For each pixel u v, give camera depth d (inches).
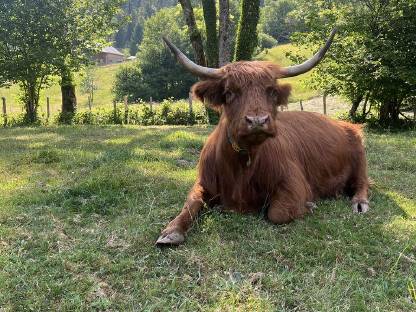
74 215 101.8
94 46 462.6
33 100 445.1
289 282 71.1
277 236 87.7
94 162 153.6
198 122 432.1
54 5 422.0
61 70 426.3
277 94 89.0
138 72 1005.2
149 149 185.5
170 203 109.9
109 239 87.8
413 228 92.6
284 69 92.7
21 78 416.8
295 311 63.9
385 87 336.8
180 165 155.3
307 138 113.7
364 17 343.0
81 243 85.7
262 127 79.5
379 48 333.4
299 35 385.1
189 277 72.9
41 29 415.8
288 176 98.1
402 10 328.8
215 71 90.5
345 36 354.6
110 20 464.8
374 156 168.1
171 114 434.6
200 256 79.4
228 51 414.9
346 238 86.4
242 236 87.7
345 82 358.9
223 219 93.9
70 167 150.3
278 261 77.9
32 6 415.2
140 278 73.0
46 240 86.4
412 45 336.2
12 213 101.8
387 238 87.4
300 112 123.8
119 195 114.3
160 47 1005.2
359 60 340.8
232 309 63.0
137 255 81.4
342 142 123.0
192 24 424.8
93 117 443.5
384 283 69.7
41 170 147.6
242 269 75.2
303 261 77.2
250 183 97.3
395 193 120.4
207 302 66.3
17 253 81.7
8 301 65.9
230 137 89.8
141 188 120.6
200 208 96.3
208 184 101.8
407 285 69.4
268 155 96.8
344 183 122.7
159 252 81.8
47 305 65.4
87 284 70.6
